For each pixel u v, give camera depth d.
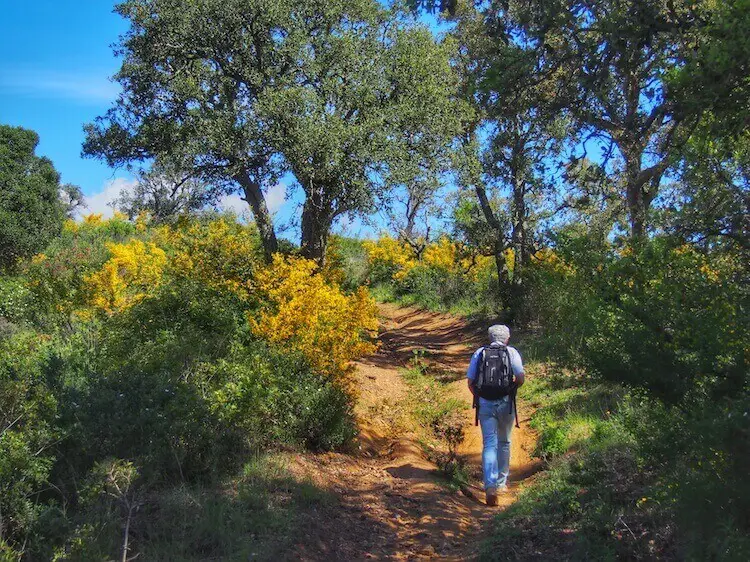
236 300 8.86
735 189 4.15
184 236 10.22
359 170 12.26
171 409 5.20
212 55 12.73
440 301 22.38
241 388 6.08
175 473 5.24
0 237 20.28
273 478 5.52
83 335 9.21
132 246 14.19
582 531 4.34
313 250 13.77
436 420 9.30
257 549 4.26
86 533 3.90
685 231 4.21
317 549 4.57
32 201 21.88
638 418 4.41
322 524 5.01
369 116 12.52
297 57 12.26
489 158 13.35
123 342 7.19
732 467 3.10
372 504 5.69
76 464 4.71
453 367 13.26
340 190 12.44
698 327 3.59
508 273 17.86
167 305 7.90
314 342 7.61
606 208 7.18
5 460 4.05
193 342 6.82
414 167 12.62
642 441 3.83
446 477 6.74
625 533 4.20
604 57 4.70
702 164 4.26
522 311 15.19
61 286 10.73
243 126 12.02
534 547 4.49
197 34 12.37
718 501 3.08
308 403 6.88
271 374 6.68
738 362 3.47
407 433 8.52
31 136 22.80
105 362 6.66
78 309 10.72
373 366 12.87
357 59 12.77
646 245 4.12
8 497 4.00
